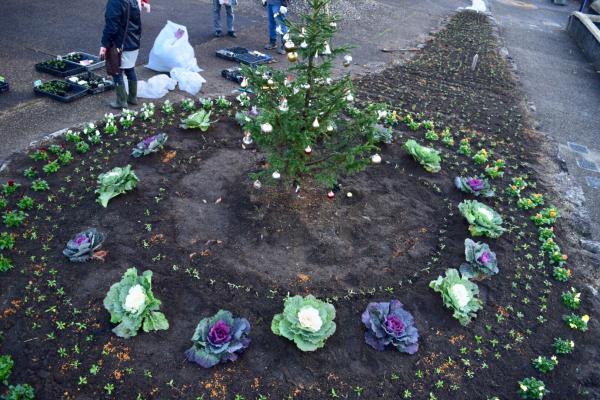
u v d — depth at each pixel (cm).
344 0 1497
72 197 521
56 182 542
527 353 411
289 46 436
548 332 432
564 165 712
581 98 985
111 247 461
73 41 945
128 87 718
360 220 529
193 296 423
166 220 501
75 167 571
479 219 515
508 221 564
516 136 780
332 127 491
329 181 485
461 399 368
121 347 376
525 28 1556
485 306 450
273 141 481
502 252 515
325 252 482
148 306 388
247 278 444
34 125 649
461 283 437
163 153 610
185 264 452
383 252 493
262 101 474
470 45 1253
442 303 443
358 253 488
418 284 460
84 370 358
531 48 1326
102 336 383
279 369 374
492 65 1107
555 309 456
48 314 394
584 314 454
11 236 454
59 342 375
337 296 436
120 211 507
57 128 648
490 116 841
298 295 414
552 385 386
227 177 574
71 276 428
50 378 350
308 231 503
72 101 722
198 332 372
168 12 1185
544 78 1083
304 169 486
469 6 1745
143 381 355
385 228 525
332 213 532
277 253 476
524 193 627
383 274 466
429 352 400
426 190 596
